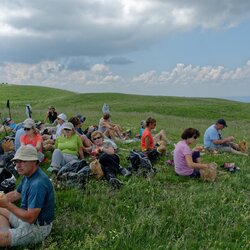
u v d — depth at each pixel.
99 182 4.06
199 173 4.58
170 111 23.61
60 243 2.69
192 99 33.41
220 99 35.62
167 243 2.74
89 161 4.92
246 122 18.80
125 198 3.64
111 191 3.84
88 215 3.21
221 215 3.26
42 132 7.14
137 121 13.34
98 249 2.59
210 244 2.77
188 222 3.10
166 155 5.81
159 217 3.17
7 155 4.54
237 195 3.94
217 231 3.00
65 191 3.77
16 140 5.19
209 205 3.51
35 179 2.56
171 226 3.02
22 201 2.63
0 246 2.55
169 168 5.02
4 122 8.32
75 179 3.98
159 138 7.06
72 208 3.40
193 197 3.71
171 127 11.61
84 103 29.59
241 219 3.27
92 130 6.93
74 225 3.01
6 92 45.47
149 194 3.78
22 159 2.50
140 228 2.88
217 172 4.84
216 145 6.44
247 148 6.61
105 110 7.32
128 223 3.04
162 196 3.75
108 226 2.99
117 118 14.81
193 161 4.77
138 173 4.49
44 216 2.60
